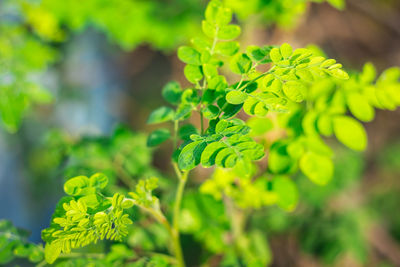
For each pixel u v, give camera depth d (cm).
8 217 181
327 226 103
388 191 141
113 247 51
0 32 78
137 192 46
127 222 44
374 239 126
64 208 42
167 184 61
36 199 188
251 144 41
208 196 56
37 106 198
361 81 51
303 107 53
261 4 60
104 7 85
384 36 171
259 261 53
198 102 46
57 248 42
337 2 55
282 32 106
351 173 106
